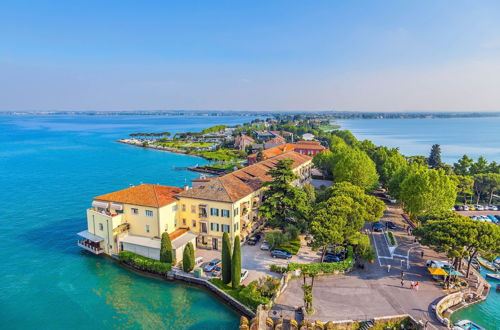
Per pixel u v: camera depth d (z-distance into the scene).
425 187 76.31
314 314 44.81
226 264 53.34
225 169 169.25
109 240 65.50
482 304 50.47
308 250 66.56
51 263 63.91
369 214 67.56
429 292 50.97
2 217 90.19
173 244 62.25
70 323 46.56
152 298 52.56
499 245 51.75
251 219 73.69
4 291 54.31
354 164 98.50
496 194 115.00
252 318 44.88
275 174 69.69
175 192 72.12
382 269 58.66
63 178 140.88
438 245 53.53
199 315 48.44
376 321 43.28
